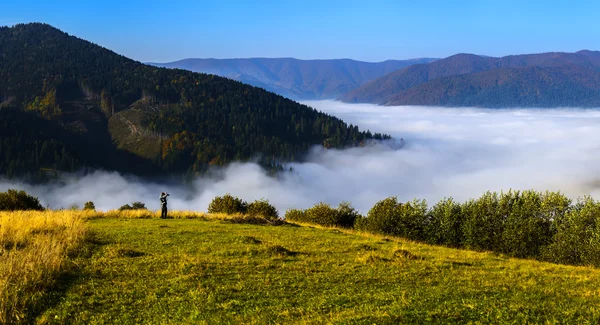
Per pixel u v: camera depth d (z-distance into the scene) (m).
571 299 12.63
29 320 9.54
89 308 10.39
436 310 10.63
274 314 10.33
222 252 16.67
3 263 12.09
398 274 14.74
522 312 10.77
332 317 10.12
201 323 9.62
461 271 16.06
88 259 14.56
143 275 13.09
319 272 14.47
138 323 9.68
